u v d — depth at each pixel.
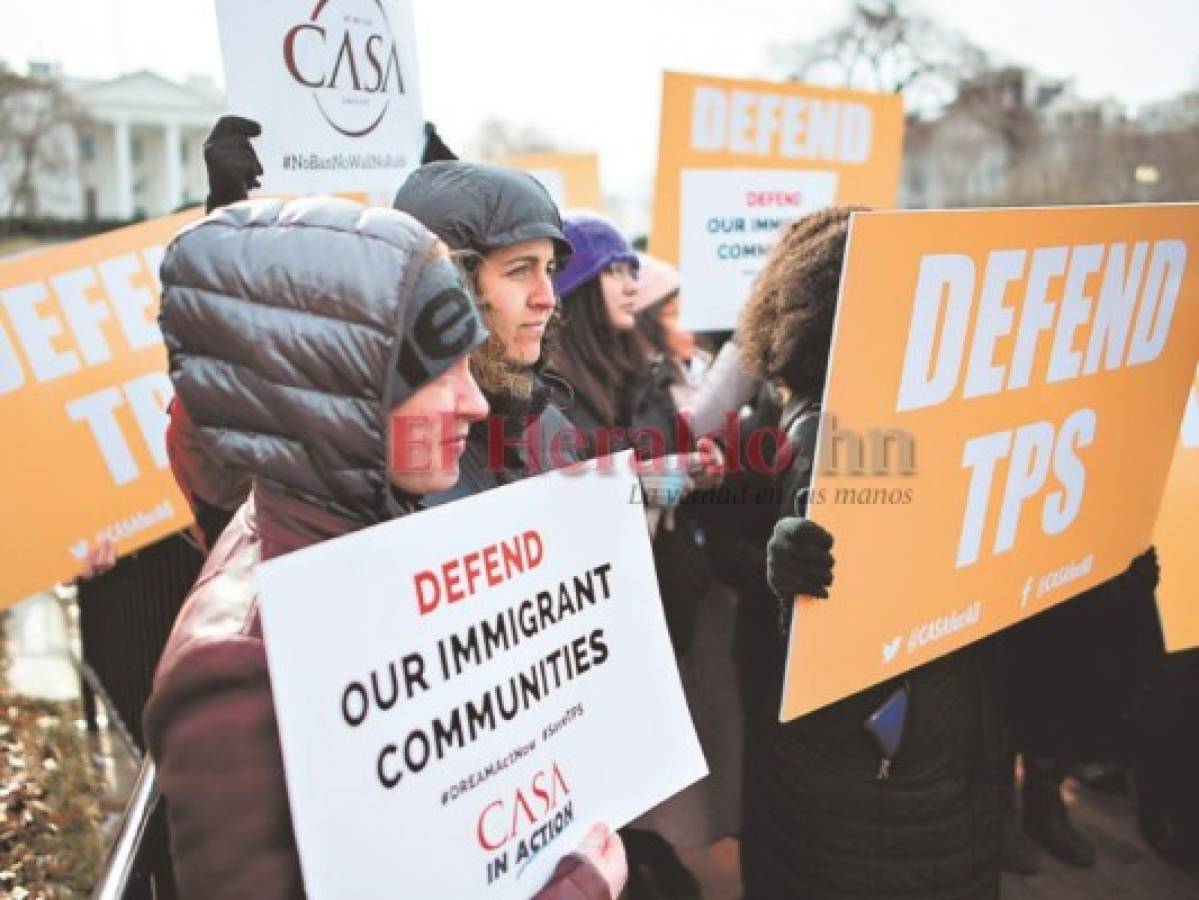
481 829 0.96
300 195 1.75
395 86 1.91
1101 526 1.71
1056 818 2.70
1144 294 1.62
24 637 4.43
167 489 2.30
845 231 1.53
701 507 2.13
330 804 0.83
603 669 1.12
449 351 0.91
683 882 2.62
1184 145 21.58
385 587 0.89
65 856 2.71
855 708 1.58
